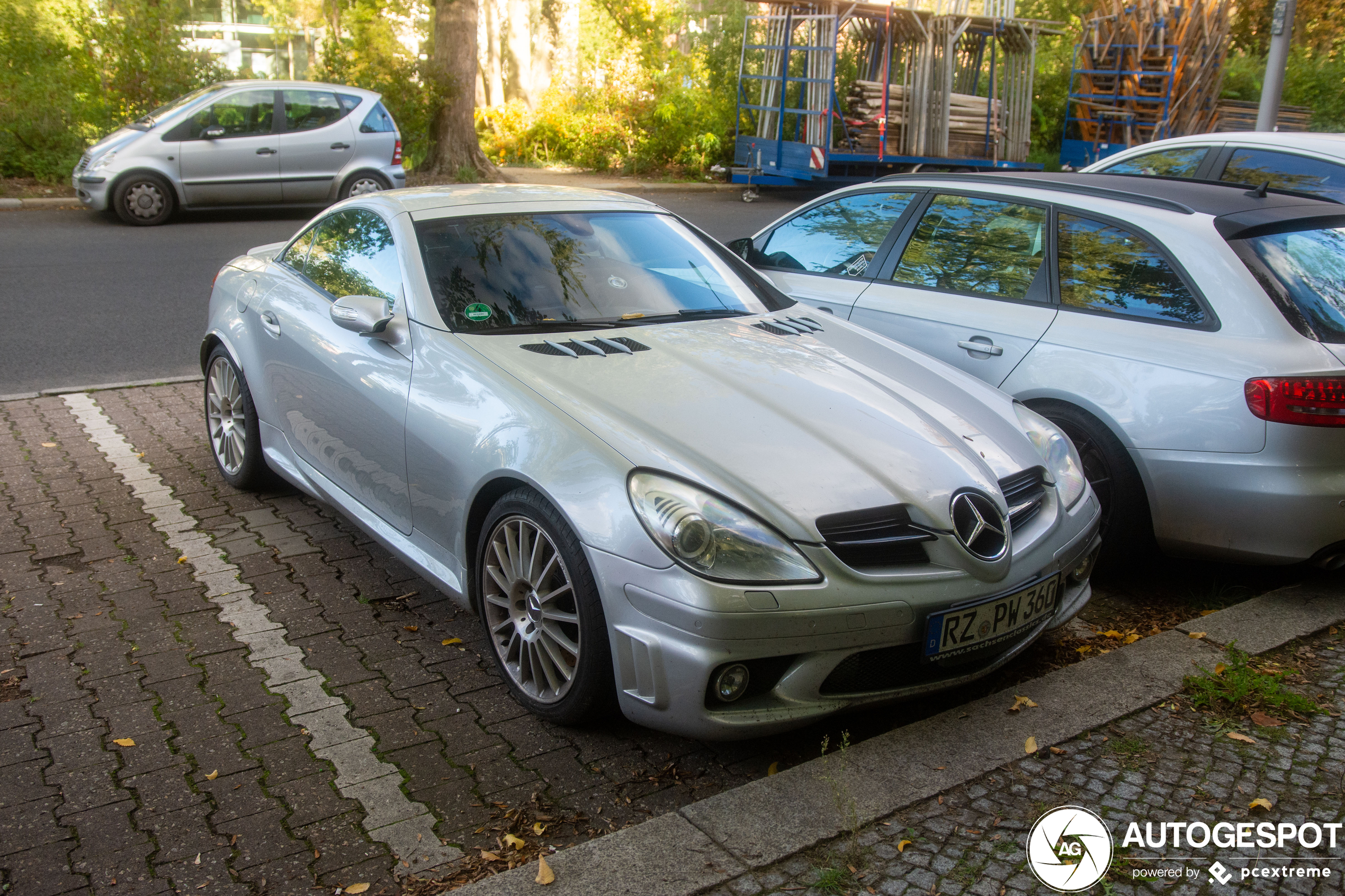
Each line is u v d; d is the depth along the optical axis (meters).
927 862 2.61
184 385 7.08
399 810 2.87
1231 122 18.69
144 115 16.09
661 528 2.85
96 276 10.29
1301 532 3.80
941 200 5.19
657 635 2.86
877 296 5.16
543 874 2.53
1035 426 3.77
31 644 3.74
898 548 3.00
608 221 4.55
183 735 3.21
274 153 13.93
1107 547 4.27
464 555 3.53
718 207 16.81
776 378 3.56
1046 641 3.93
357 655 3.72
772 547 2.85
